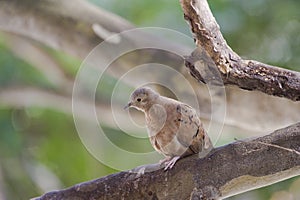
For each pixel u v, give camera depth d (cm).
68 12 1030
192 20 574
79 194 573
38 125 1335
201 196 550
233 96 793
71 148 1318
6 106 1316
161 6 1162
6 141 1315
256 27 1069
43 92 1270
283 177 554
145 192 559
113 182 567
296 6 1068
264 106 798
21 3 1036
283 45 1057
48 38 1059
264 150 548
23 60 1277
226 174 549
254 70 586
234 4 1079
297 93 586
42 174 1315
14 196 1302
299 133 551
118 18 1030
